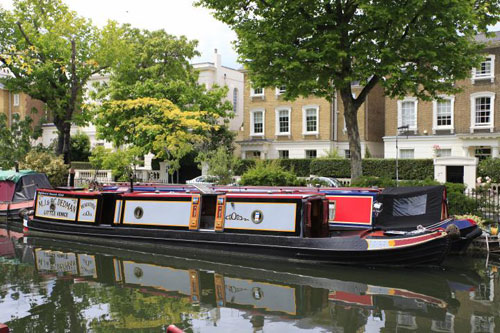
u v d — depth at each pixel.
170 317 9.08
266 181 20.67
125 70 30.12
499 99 31.72
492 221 15.34
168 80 30.56
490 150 32.03
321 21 17.19
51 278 12.00
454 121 33.22
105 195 17.17
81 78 29.94
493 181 25.17
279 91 39.69
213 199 15.80
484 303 9.76
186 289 10.95
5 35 28.03
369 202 13.95
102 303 9.95
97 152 26.36
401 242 11.84
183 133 23.59
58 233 17.73
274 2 16.83
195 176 35.12
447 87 18.23
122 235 16.14
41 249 15.71
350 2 17.41
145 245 15.69
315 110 38.41
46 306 9.73
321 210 13.85
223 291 10.76
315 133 38.12
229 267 12.95
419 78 17.86
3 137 28.69
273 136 40.03
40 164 26.14
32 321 8.85
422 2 14.86
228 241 14.09
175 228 15.22
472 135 31.48
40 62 28.64
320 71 17.55
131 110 25.25
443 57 16.73
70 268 13.07
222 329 8.47
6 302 10.01
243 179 21.00
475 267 12.46
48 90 29.12
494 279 11.43
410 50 16.55
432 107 33.81
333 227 14.29
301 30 17.34
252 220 13.92
